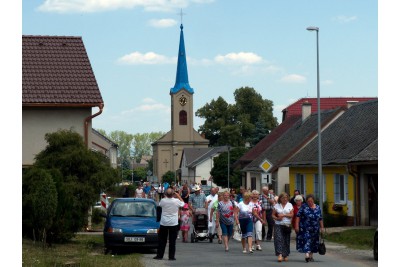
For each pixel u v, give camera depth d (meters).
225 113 154.25
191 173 151.38
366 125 48.72
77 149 31.67
